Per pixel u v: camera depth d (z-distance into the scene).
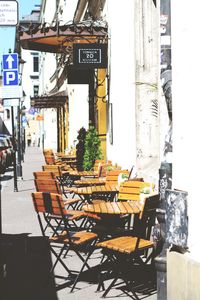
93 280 6.62
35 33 15.52
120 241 6.30
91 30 15.45
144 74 11.65
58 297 5.99
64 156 21.61
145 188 7.25
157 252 5.38
